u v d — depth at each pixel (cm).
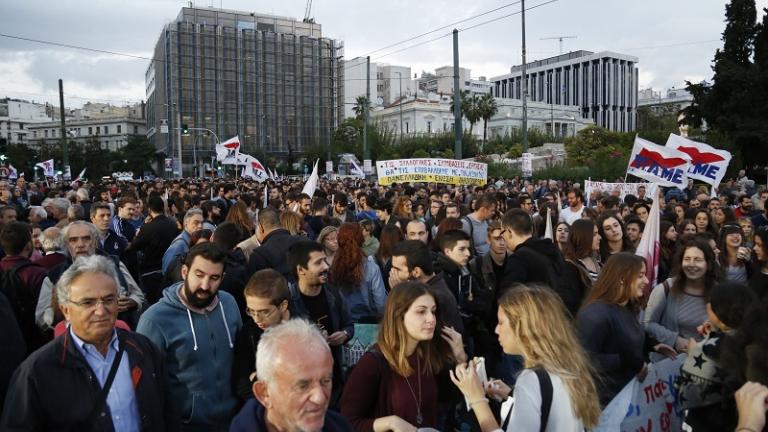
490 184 2358
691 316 478
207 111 8844
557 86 15612
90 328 290
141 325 368
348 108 11300
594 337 387
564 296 512
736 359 314
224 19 9275
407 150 6331
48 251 583
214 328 380
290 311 399
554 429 282
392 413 332
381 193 1670
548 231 717
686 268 477
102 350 304
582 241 559
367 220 765
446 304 438
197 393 367
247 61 9094
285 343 213
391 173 1566
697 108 3966
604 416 381
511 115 10456
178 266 553
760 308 319
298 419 207
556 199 1294
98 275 294
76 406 287
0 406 355
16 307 490
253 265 546
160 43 9481
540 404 283
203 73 8794
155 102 10225
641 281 396
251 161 2481
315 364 210
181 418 365
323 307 449
